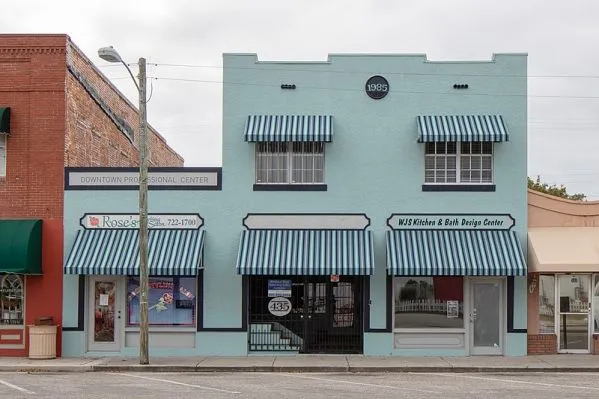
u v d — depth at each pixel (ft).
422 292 78.38
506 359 74.84
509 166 78.89
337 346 78.59
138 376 66.08
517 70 79.61
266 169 79.66
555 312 78.48
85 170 79.15
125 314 79.05
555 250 76.13
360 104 79.66
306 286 78.89
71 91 81.61
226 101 79.82
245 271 74.90
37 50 79.30
